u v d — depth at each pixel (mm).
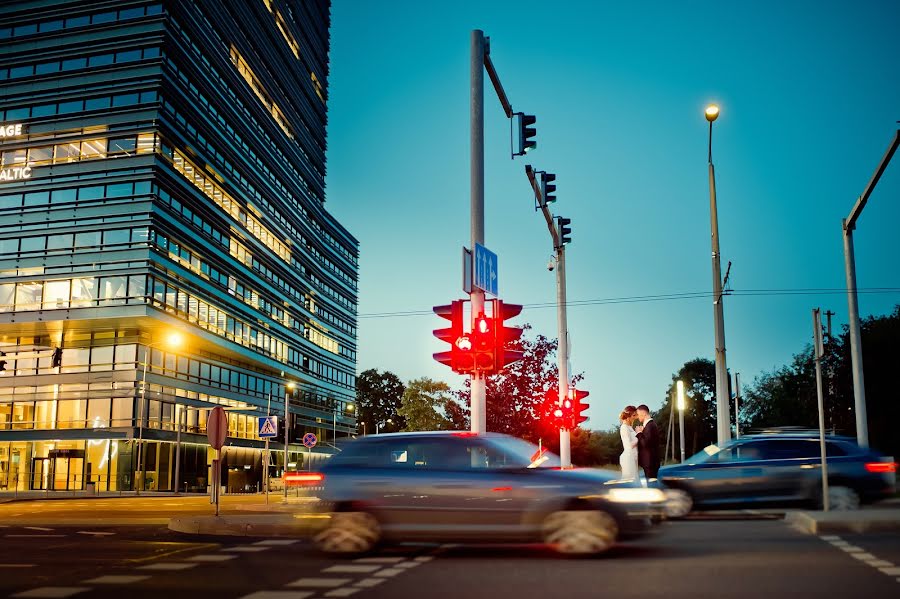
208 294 65750
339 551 11727
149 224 57125
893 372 46906
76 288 57719
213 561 11297
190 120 63250
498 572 9836
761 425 105562
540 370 36875
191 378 65625
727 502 17281
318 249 95875
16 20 61562
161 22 59281
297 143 89562
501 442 12258
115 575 9938
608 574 9453
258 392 78062
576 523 11078
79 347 59656
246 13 75188
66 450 58406
